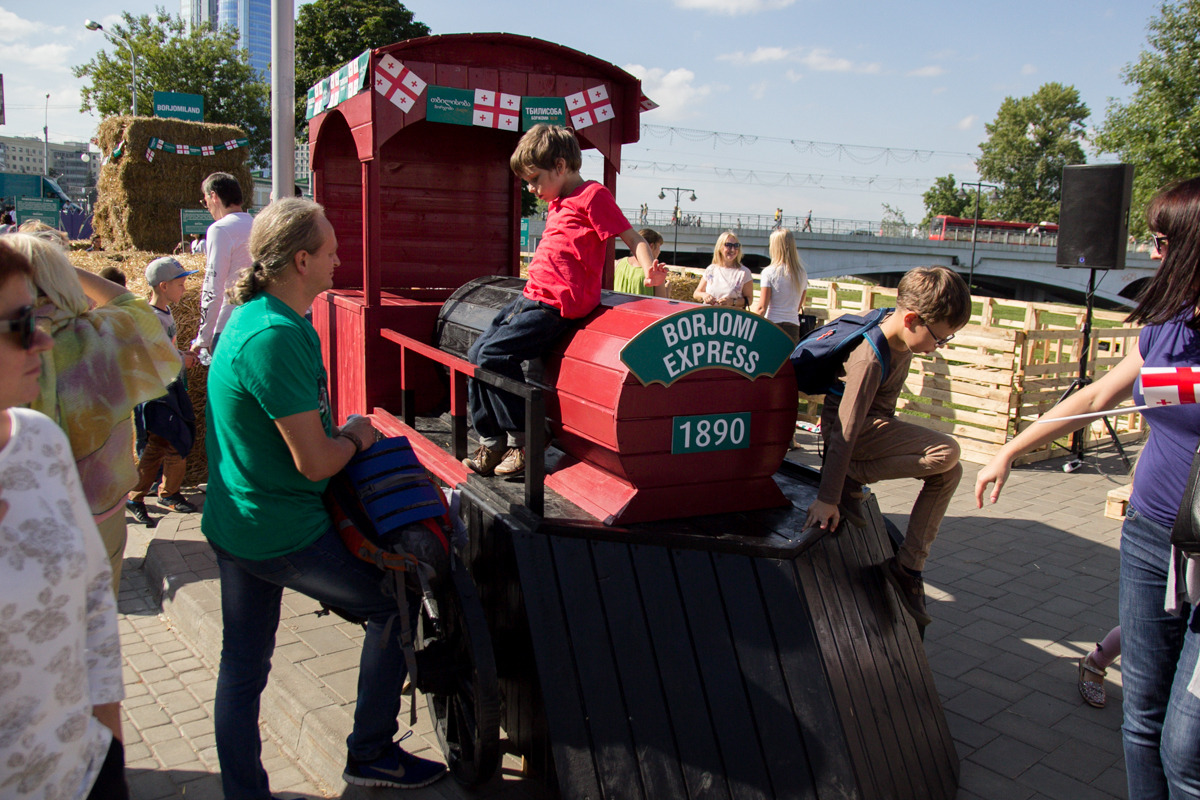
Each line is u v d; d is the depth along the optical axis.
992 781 3.22
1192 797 2.17
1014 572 5.31
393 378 4.70
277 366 2.42
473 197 5.73
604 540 2.72
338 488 2.79
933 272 2.79
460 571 2.90
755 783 2.53
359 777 2.94
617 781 2.49
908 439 2.95
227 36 49.22
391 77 4.25
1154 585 2.36
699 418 2.94
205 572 4.77
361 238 5.70
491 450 3.33
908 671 3.08
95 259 10.87
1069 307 10.52
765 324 2.98
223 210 5.73
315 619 4.26
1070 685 3.96
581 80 4.64
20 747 1.42
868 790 2.51
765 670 2.60
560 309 3.19
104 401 2.49
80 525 1.55
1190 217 2.22
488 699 2.65
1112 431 7.60
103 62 46.53
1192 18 31.00
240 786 2.71
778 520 3.05
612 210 3.13
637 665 2.61
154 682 3.90
